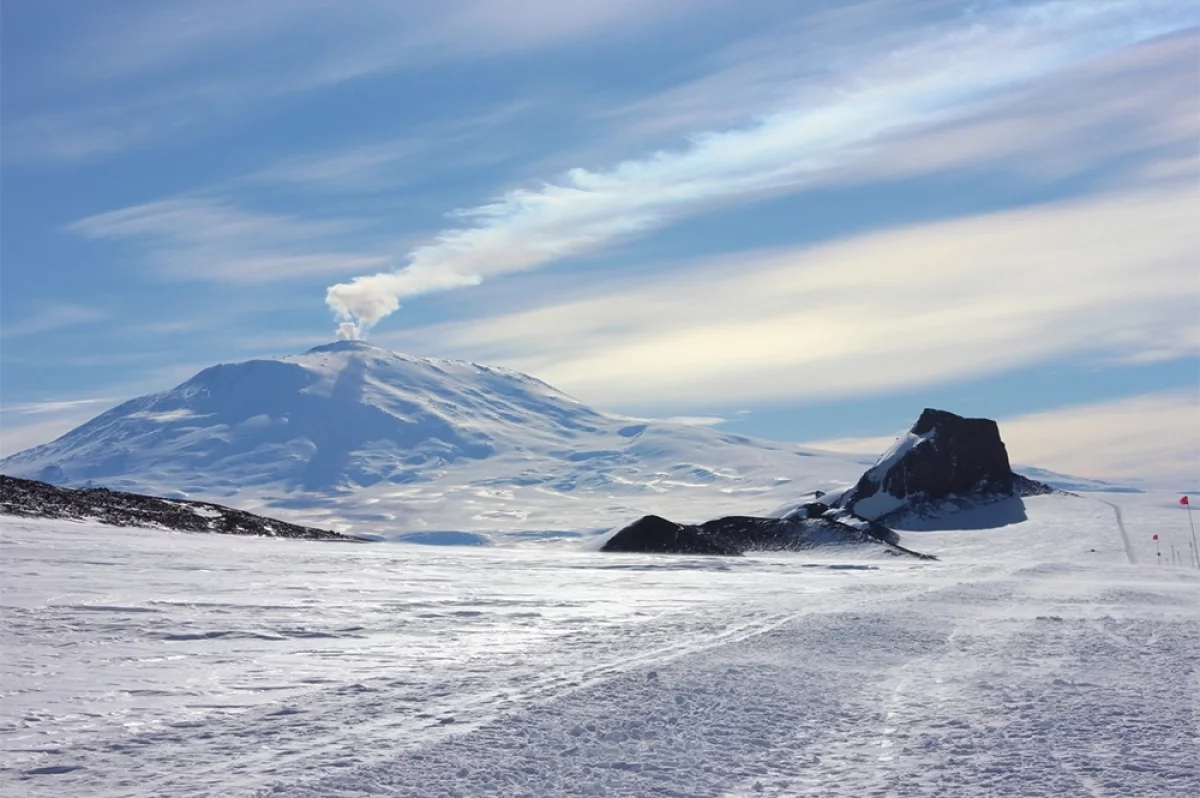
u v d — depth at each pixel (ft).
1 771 32.78
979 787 30.60
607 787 30.53
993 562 231.71
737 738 36.86
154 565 109.50
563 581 120.16
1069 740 36.78
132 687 47.19
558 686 47.37
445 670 52.95
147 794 29.94
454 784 30.66
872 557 241.14
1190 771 32.35
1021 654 59.00
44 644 57.98
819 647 60.23
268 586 96.07
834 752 35.12
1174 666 54.54
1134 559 282.36
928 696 45.27
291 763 33.42
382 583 106.32
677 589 111.45
